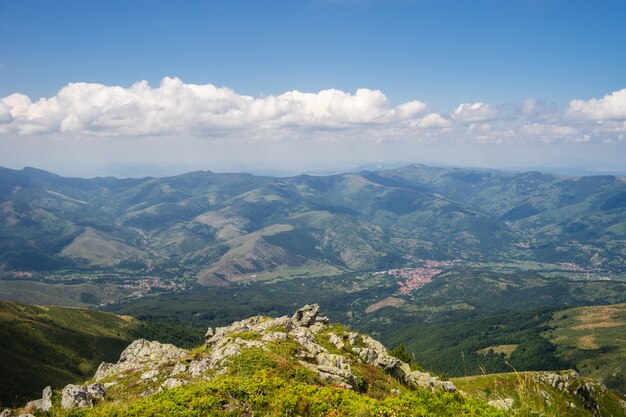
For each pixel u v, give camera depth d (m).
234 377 35.19
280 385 29.83
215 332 75.19
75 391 35.47
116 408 29.88
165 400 29.03
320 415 25.48
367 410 24.28
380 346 71.88
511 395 21.66
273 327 65.75
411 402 24.72
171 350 60.94
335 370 44.31
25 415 32.56
